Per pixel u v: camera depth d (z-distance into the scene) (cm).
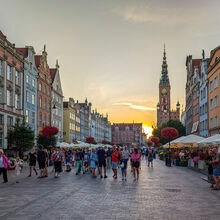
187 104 7612
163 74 19862
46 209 928
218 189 1396
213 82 4416
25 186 1520
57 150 2038
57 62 6831
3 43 3722
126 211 898
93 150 2070
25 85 4566
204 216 839
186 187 1482
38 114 5275
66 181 1758
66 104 8212
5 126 3762
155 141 7331
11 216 834
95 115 13025
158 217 823
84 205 992
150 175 2175
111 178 1941
